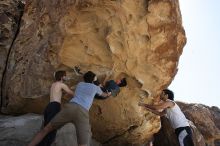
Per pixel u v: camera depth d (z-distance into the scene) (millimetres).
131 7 6445
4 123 6527
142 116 7477
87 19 6609
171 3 6637
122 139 8016
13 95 7148
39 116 6922
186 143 6590
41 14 7188
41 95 6887
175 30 6848
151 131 7871
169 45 6871
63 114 5449
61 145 6406
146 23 6570
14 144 6238
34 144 5434
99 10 6457
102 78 6855
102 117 7402
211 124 15195
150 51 6770
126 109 7320
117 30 6527
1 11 7953
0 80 7465
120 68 6883
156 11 6527
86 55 6801
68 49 6754
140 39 6660
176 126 6715
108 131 7762
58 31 6707
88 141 5469
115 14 6434
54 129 5535
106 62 6836
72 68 6832
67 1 6656
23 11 8086
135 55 6754
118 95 7137
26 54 7227
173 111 6801
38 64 6938
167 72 7012
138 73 6938
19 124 6520
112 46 6617
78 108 5461
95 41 6711
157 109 6918
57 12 6816
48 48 6809
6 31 7801
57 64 6781
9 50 7672
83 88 5684
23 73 7121
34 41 7203
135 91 7180
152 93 7141
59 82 6020
